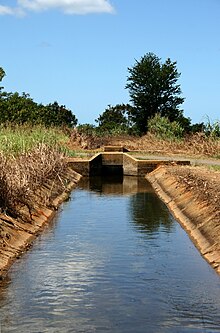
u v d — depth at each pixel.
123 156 39.59
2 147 25.86
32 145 30.03
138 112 72.06
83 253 16.44
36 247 16.98
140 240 18.25
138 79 71.88
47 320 11.30
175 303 12.30
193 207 21.64
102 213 23.34
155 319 11.39
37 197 22.66
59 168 30.41
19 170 20.84
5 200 17.91
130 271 14.64
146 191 31.25
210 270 14.74
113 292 12.98
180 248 17.16
